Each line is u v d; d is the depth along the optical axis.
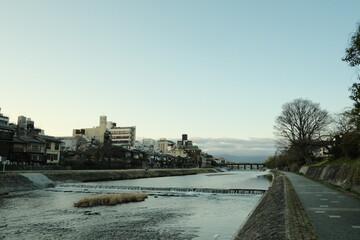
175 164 179.62
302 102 72.19
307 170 61.38
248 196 42.31
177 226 22.64
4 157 63.06
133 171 94.00
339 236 9.91
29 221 23.80
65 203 33.34
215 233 20.47
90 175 70.88
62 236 19.36
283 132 74.44
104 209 29.84
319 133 70.44
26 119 96.31
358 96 15.80
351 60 15.98
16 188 44.66
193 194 44.31
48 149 77.88
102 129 136.88
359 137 33.69
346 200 18.83
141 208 30.89
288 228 11.22
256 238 12.79
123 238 19.06
